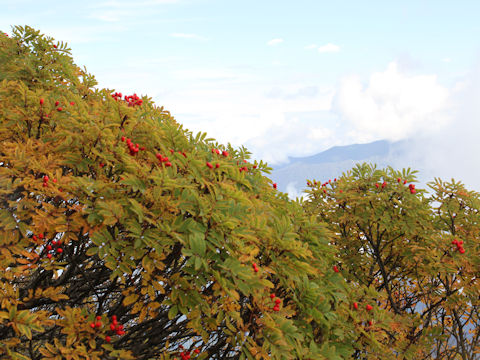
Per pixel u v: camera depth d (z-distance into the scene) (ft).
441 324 18.25
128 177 9.47
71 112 10.39
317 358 9.77
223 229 9.37
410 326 14.92
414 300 19.47
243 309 11.10
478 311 17.78
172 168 10.40
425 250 17.19
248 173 13.88
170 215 9.33
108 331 9.55
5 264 8.84
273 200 13.69
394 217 17.72
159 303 9.36
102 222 9.15
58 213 9.27
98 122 10.44
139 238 8.78
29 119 11.60
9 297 8.89
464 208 17.87
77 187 9.22
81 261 11.27
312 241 12.56
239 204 10.10
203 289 10.55
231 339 9.66
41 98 11.68
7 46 16.16
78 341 8.59
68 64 17.29
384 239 20.11
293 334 9.60
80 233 10.12
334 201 19.83
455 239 15.38
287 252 10.91
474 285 15.78
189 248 9.23
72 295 12.48
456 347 17.81
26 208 9.44
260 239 10.76
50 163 10.10
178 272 10.01
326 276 12.63
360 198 18.07
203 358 9.87
